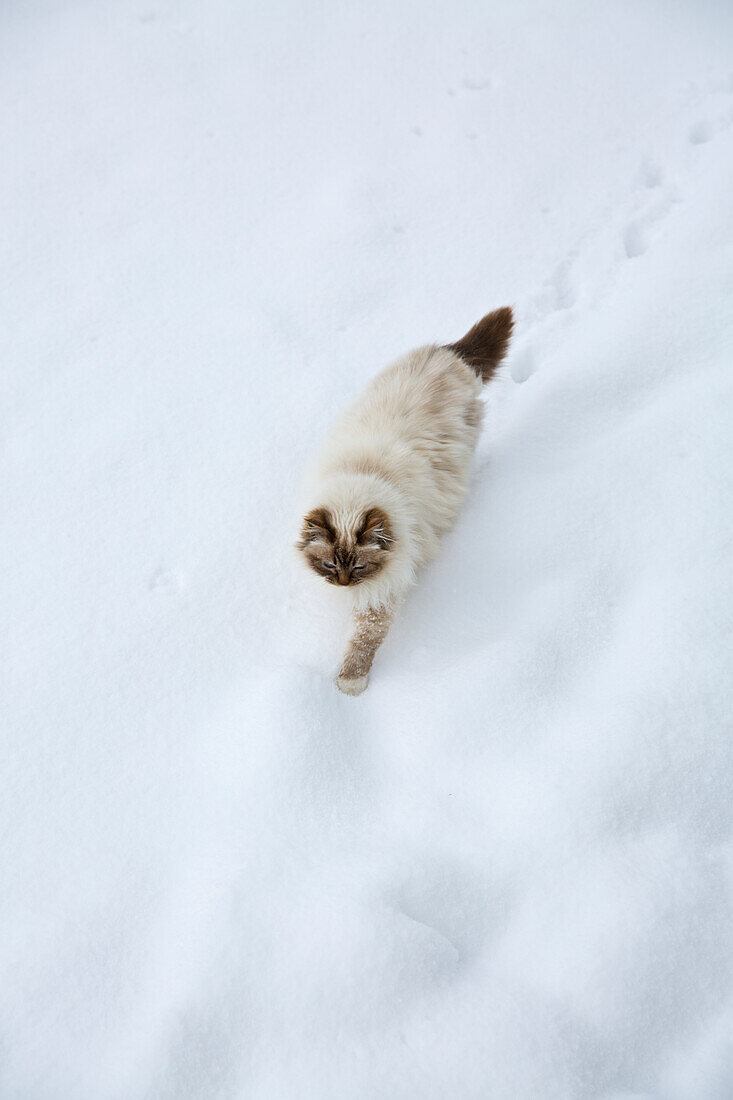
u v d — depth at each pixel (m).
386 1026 1.20
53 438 1.63
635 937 1.23
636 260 1.75
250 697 1.39
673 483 1.46
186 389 1.68
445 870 1.28
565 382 1.60
